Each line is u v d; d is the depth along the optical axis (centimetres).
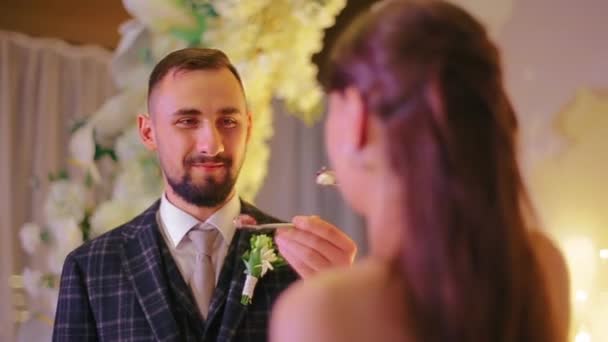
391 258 62
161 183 153
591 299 247
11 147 307
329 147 68
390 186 62
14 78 313
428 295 59
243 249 125
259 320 121
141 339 118
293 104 165
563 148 260
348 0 205
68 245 160
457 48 62
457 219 59
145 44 156
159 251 124
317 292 60
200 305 122
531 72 269
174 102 121
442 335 58
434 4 65
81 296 123
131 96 157
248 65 152
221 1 148
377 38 63
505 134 63
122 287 122
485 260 59
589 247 251
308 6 154
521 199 65
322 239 100
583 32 256
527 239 65
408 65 61
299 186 334
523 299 63
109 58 332
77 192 164
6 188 303
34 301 177
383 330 59
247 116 131
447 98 60
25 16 316
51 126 316
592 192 251
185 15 149
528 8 271
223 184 123
